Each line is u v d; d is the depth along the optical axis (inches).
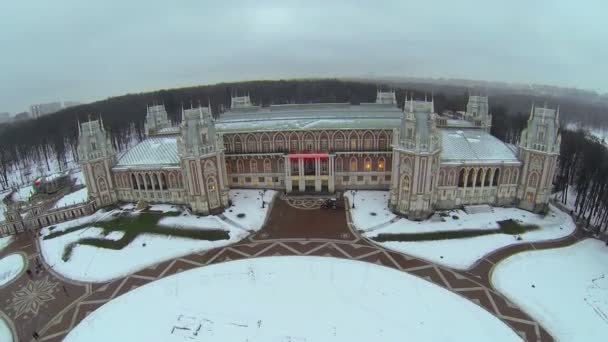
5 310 2501.2
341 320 2266.2
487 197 3772.1
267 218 3688.5
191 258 3031.5
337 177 4340.6
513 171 3663.9
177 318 2330.2
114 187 4055.1
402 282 2635.3
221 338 2149.4
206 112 3708.2
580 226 3452.3
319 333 2161.7
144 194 4047.7
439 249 3056.1
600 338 2114.9
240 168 4407.0
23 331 2295.8
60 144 6727.4
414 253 3009.4
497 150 3757.4
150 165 3932.1
